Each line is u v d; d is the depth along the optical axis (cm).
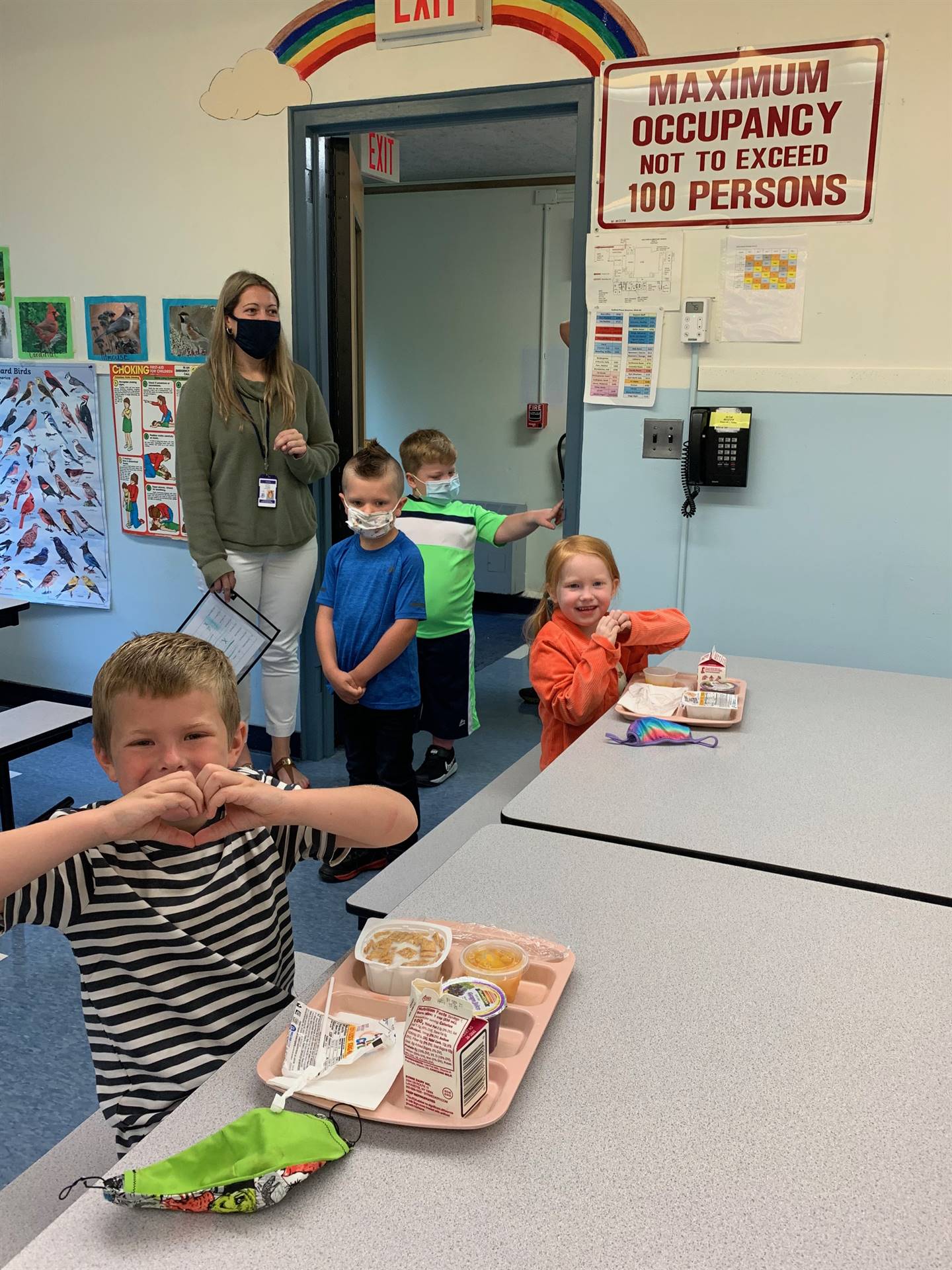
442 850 176
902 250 248
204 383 290
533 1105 80
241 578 298
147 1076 100
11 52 342
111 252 343
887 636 269
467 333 607
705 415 269
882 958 103
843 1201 71
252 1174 70
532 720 399
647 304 274
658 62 260
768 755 167
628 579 292
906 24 237
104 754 108
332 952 229
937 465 255
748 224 261
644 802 145
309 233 314
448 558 311
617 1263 65
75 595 381
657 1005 94
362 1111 79
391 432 641
